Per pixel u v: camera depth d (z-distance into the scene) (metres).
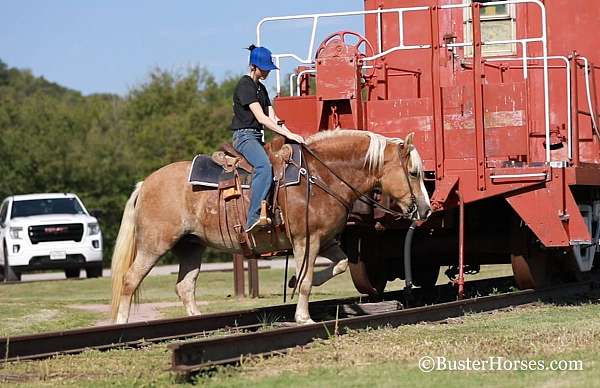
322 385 8.38
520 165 12.98
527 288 14.60
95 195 54.50
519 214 12.98
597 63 15.23
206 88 74.31
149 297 20.30
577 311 13.16
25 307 18.08
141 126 65.75
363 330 11.37
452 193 13.21
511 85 13.09
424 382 8.42
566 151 14.14
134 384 8.80
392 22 15.65
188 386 8.58
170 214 12.12
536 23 15.22
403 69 15.38
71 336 10.93
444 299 15.58
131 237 12.38
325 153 11.88
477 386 8.23
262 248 12.02
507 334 10.95
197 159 12.15
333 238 12.25
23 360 10.27
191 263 12.92
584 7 15.17
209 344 9.32
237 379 8.79
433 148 13.29
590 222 14.30
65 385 8.92
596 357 9.42
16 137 54.06
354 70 13.24
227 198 11.81
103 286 25.02
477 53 13.19
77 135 57.31
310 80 15.89
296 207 11.63
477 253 15.05
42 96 61.47
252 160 11.71
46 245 27.88
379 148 11.91
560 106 14.76
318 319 13.11
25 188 53.44
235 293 19.67
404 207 11.98
